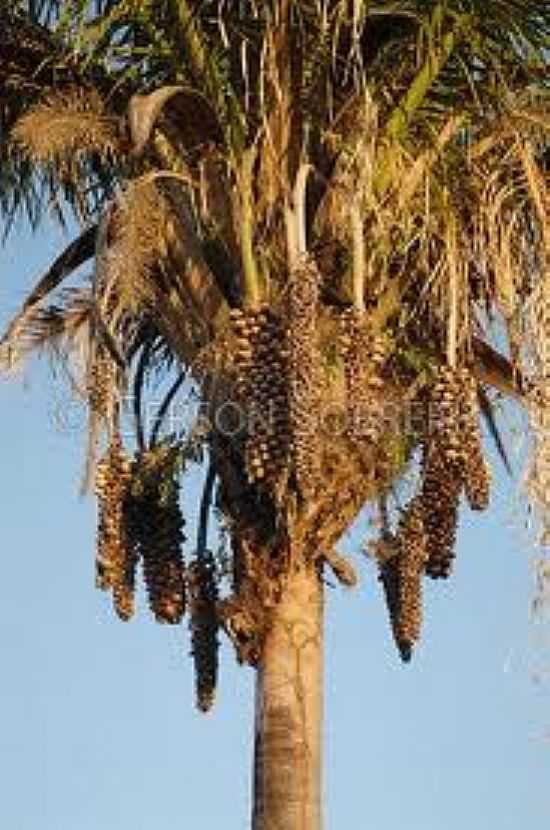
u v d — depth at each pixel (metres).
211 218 34.41
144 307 34.94
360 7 33.88
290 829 33.22
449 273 34.66
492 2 35.41
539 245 35.16
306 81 34.72
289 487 33.53
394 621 35.28
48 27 36.56
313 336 31.19
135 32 36.38
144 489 35.44
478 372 37.44
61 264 37.38
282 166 34.06
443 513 34.16
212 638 35.19
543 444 33.31
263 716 33.88
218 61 35.47
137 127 33.03
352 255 33.41
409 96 35.09
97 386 33.78
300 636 34.03
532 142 35.00
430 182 34.88
